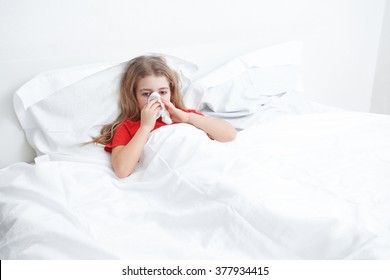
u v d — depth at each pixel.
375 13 2.25
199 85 1.46
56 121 1.21
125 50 1.43
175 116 1.27
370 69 2.41
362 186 0.96
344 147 1.21
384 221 0.80
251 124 1.42
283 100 1.57
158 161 1.06
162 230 0.86
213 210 0.83
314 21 2.03
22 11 1.25
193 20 1.64
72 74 1.22
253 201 0.81
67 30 1.36
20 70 1.20
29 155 1.28
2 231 0.90
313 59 2.06
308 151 1.18
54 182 0.99
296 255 0.73
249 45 1.72
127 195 1.01
